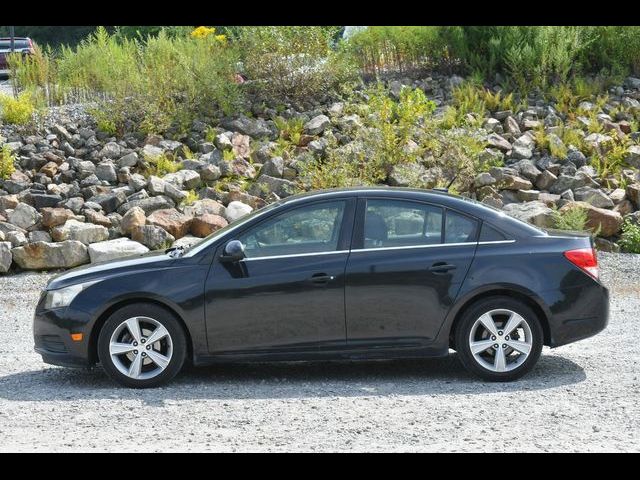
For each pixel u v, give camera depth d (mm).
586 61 23297
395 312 8750
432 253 8812
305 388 8703
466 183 18250
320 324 8742
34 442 7012
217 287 8750
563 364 9539
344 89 20297
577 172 18766
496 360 8789
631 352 10039
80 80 22703
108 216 17047
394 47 23656
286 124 20391
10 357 10477
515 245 8875
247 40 22438
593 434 6996
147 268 8891
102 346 8797
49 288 9078
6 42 41656
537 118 21094
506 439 6879
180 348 8805
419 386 8711
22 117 20375
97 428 7387
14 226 16438
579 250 8906
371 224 8906
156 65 21922
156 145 19672
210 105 21047
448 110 20547
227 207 17516
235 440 6965
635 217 17453
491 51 22984
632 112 21484
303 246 8883
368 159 18422
